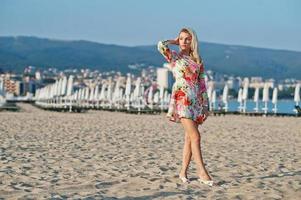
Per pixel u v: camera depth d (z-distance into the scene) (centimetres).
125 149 1426
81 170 1004
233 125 2817
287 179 916
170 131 2238
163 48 850
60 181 871
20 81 19538
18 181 866
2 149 1370
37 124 2600
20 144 1522
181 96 845
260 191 795
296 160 1206
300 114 4550
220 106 5844
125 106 5925
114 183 855
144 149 1430
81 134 1967
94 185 827
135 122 3003
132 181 867
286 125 2884
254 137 1966
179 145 1567
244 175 966
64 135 1905
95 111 5428
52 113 4512
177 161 1159
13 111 5084
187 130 848
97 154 1286
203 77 855
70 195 742
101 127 2447
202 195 757
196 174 966
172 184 845
